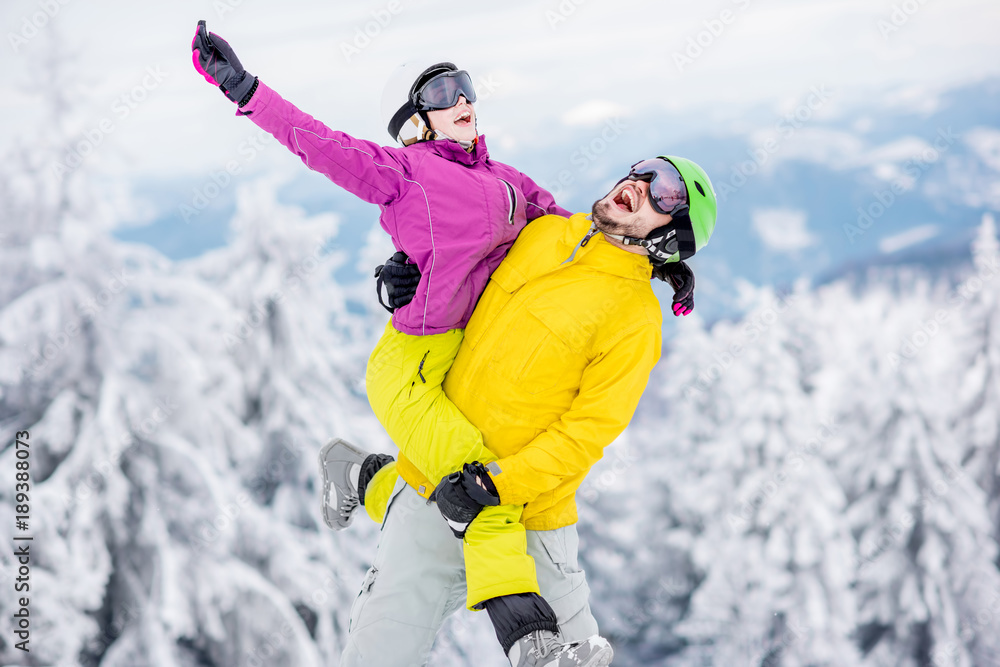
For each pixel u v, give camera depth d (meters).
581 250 2.19
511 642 1.96
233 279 13.84
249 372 13.58
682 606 21.00
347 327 17.09
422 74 2.24
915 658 17.94
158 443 11.15
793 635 17.41
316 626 13.07
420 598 2.26
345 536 13.44
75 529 9.99
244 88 1.93
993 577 17.19
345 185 2.06
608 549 20.66
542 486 2.05
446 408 2.18
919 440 17.53
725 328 21.67
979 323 20.66
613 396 2.07
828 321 20.53
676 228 2.08
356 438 13.99
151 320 11.73
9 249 11.47
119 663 10.33
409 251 2.15
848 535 17.59
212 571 10.92
